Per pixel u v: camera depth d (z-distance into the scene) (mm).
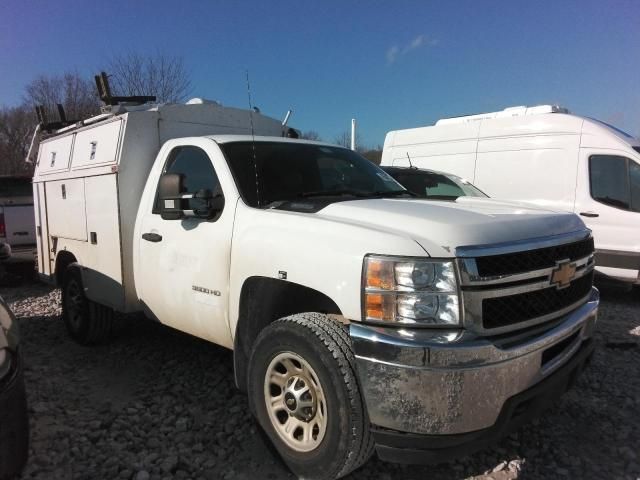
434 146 10039
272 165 4172
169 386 4547
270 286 3461
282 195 3957
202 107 5301
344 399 2814
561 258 3139
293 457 3102
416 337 2656
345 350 2867
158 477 3176
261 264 3387
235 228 3697
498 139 9141
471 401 2623
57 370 4938
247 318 3594
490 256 2762
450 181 8312
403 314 2697
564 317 3205
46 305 7613
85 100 23672
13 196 9281
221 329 3857
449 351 2578
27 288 9109
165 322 4492
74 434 3656
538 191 8617
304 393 3078
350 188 4391
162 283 4359
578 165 8219
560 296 3146
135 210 4812
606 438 3691
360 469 3273
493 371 2650
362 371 2738
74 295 5754
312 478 3012
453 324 2666
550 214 3432
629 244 7777
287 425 3191
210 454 3455
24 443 3023
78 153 5582
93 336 5547
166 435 3691
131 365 5078
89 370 4973
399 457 2729
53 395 4332
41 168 6578
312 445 3031
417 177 8461
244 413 3986
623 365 5043
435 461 2689
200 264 3945
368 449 2871
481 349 2621
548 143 8547
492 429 2727
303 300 3439
